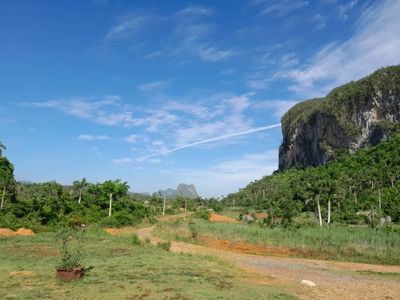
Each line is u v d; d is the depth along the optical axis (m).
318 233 32.25
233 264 17.88
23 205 46.88
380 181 86.88
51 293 10.21
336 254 27.16
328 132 180.88
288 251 28.92
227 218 71.62
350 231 33.47
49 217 46.06
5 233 32.66
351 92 176.25
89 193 68.12
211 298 10.53
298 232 33.59
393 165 98.69
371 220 52.59
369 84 170.25
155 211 79.12
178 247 27.11
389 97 162.62
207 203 110.31
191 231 37.31
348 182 87.38
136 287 11.23
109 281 11.87
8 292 10.17
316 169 134.38
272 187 123.69
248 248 30.44
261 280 14.51
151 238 33.97
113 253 19.05
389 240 27.92
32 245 21.59
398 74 164.12
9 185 54.09
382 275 18.91
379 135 159.75
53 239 24.88
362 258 25.94
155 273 13.52
